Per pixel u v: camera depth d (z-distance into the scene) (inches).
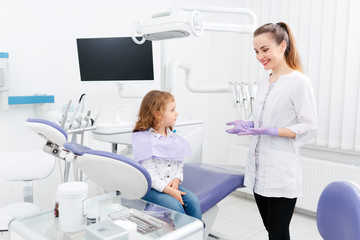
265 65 60.6
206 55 137.7
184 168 76.4
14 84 84.4
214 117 139.6
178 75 126.4
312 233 99.5
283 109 59.5
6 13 81.7
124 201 46.8
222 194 64.8
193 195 57.7
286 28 60.5
